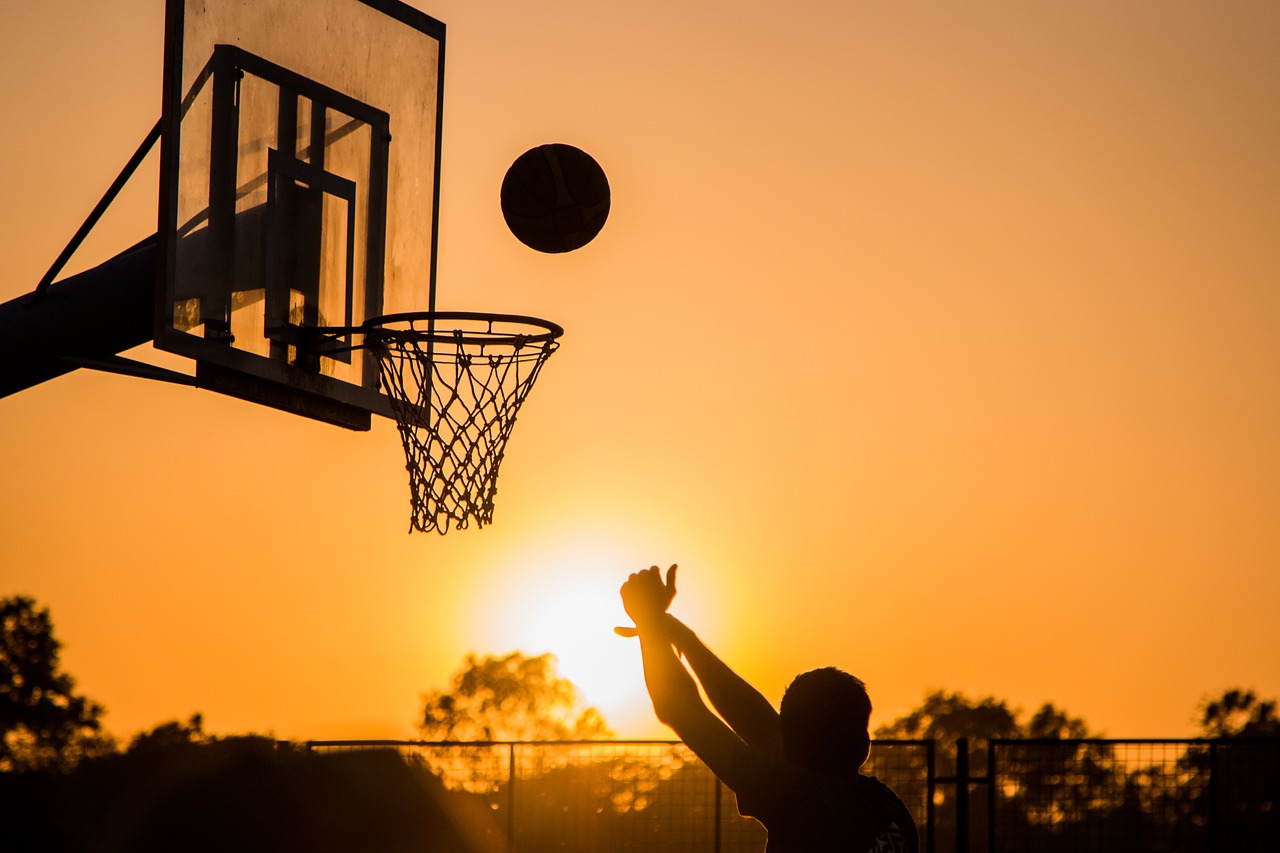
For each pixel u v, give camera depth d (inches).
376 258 303.7
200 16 267.3
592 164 293.7
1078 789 423.8
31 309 269.3
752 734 125.4
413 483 301.9
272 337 277.4
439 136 324.8
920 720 1517.0
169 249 254.4
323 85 294.5
